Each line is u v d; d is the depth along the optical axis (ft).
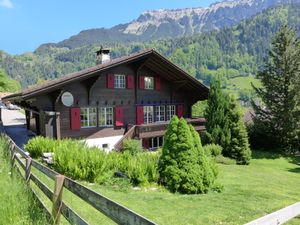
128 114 73.10
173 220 24.04
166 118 83.05
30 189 21.53
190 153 36.58
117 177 36.29
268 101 89.25
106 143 68.64
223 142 70.90
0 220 16.49
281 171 64.28
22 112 153.89
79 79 58.85
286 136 88.38
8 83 246.68
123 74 71.72
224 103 72.02
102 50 80.28
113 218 11.16
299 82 84.07
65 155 37.27
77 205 23.45
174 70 76.38
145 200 29.66
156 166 38.47
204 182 36.35
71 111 62.75
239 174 53.11
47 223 16.17
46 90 55.36
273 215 15.55
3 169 29.86
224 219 24.97
